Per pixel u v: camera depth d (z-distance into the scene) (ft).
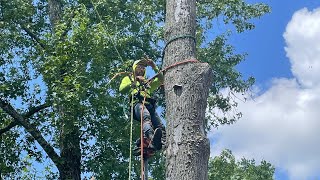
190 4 21.16
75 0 57.93
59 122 49.06
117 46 51.24
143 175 21.16
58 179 55.52
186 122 18.69
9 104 53.93
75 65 48.26
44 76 48.62
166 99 19.69
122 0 56.59
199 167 18.03
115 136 50.34
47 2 59.98
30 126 52.95
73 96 46.68
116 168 50.55
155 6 58.03
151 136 22.11
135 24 56.75
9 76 56.24
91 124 50.98
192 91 19.22
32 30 59.31
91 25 53.67
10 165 56.13
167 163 18.42
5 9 56.59
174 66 19.86
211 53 61.62
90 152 53.31
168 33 20.72
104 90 48.55
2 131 55.67
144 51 57.98
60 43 48.55
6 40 55.11
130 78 24.02
